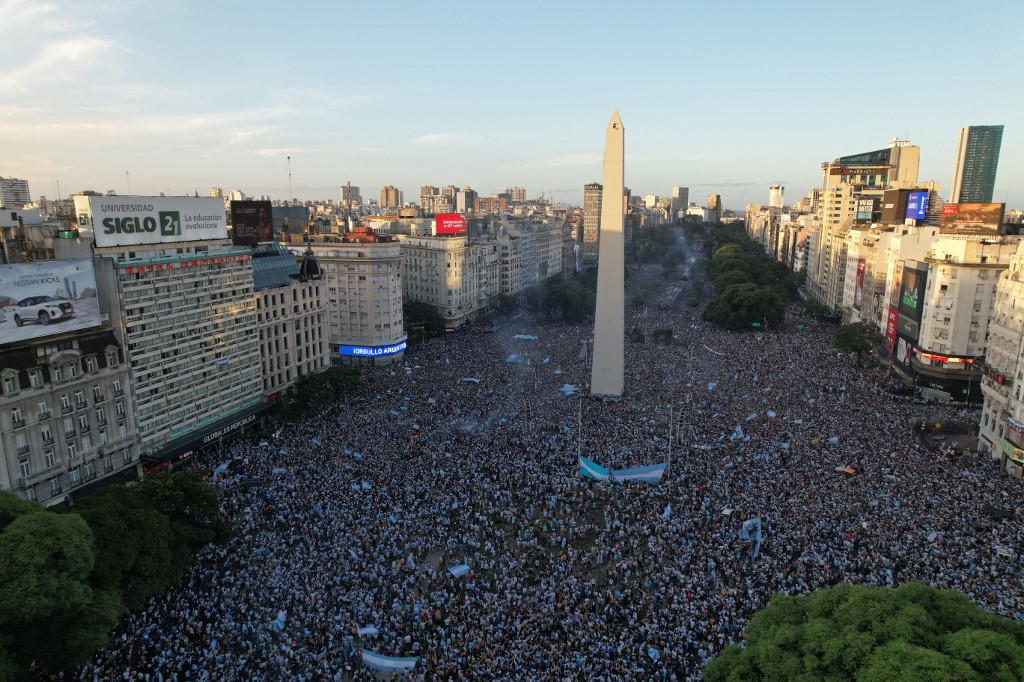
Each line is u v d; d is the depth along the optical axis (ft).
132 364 289.33
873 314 572.51
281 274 411.75
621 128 383.86
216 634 172.65
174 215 352.28
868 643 119.55
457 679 154.92
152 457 293.23
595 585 196.34
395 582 198.29
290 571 202.39
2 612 145.69
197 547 208.33
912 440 312.09
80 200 333.62
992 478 269.03
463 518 237.66
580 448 293.84
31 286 249.75
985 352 397.80
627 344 562.66
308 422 344.28
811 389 407.85
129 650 168.86
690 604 181.78
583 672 155.94
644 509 242.78
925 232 495.00
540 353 532.32
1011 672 108.47
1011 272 324.39
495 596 189.16
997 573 192.24
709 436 315.37
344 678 159.02
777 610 142.51
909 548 205.57
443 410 362.94
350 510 240.73
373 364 501.56
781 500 242.37
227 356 344.49
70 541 160.25
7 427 238.07
